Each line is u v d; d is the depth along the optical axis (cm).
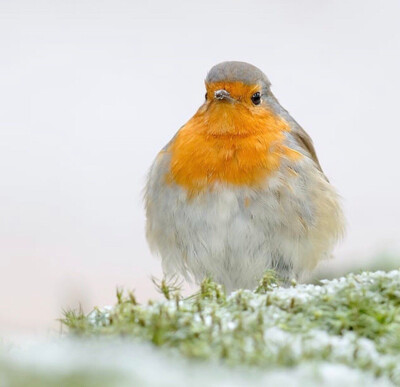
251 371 468
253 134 1066
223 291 643
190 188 1069
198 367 469
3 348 543
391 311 568
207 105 1087
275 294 610
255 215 1059
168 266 1149
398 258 1234
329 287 621
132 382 435
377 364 495
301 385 448
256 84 1089
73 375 447
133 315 561
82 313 621
